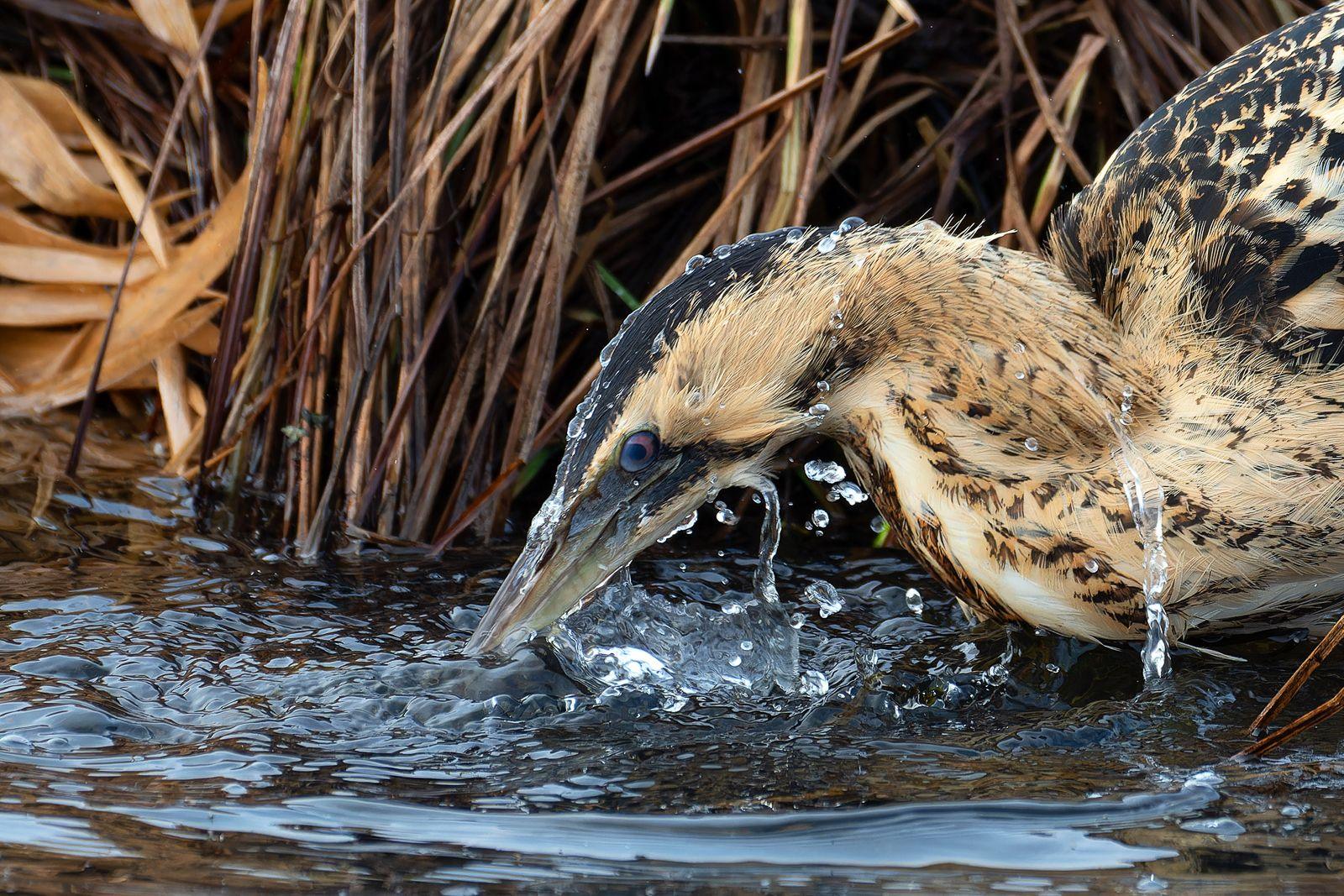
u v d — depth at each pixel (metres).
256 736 6.85
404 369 10.17
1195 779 6.42
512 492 10.31
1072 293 8.44
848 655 8.34
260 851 5.68
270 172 10.15
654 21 11.32
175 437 10.66
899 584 9.45
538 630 8.29
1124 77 11.42
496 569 9.41
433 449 10.16
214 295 10.81
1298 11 11.77
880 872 5.57
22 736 6.71
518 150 10.20
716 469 8.63
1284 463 7.95
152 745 6.73
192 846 5.71
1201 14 11.85
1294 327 8.05
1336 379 7.92
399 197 9.80
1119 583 8.24
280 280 10.38
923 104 12.00
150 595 8.59
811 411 8.58
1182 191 8.65
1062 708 7.59
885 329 8.41
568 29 11.23
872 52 10.12
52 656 7.65
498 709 7.34
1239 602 8.27
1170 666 8.24
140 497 10.01
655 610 8.85
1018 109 11.85
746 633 8.59
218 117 11.59
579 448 8.44
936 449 8.45
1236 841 5.82
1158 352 8.43
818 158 10.23
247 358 10.36
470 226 10.86
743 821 6.00
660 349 8.42
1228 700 7.61
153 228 10.91
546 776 6.51
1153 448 8.18
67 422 10.88
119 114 11.61
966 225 11.68
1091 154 11.88
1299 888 5.43
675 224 11.55
